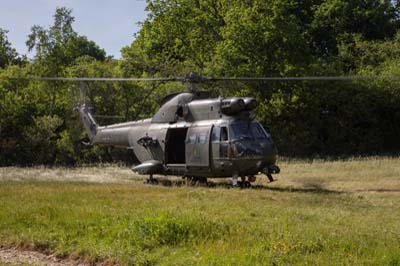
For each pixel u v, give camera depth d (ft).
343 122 197.98
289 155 185.88
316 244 41.96
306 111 192.54
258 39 182.39
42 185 89.15
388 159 144.77
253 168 84.99
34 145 166.40
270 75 184.44
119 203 64.13
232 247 42.60
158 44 226.79
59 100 183.21
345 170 118.01
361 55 220.02
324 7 235.20
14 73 185.47
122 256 42.70
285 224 49.42
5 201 67.41
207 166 87.97
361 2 241.14
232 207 61.00
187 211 55.72
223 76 182.70
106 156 170.30
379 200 73.15
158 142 96.99
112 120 180.45
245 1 202.90
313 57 198.80
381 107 196.54
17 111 169.48
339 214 58.13
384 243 42.70
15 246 48.91
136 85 183.62
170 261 40.73
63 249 46.37
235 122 86.33
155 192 76.33
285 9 192.03
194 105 92.89
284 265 37.70
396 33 233.55
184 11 216.95
